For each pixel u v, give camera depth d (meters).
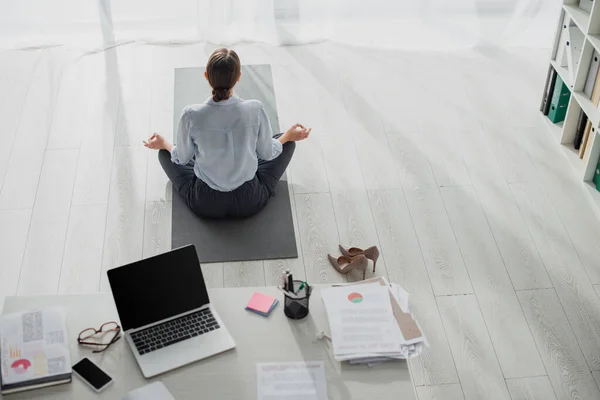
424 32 5.31
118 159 4.23
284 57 5.15
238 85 4.83
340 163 4.26
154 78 4.89
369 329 2.44
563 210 4.02
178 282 2.50
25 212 3.88
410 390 2.30
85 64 4.99
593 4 3.87
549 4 5.19
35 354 2.33
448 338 3.32
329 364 2.36
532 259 3.72
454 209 3.99
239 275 3.59
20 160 4.20
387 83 4.93
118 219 3.86
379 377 2.33
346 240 3.79
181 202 3.95
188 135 3.57
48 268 3.59
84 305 2.53
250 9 5.18
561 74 4.32
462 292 3.54
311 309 2.54
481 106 4.74
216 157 3.61
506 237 3.84
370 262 3.69
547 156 4.37
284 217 3.89
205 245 3.72
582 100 4.14
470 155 4.35
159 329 2.45
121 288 2.43
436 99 4.79
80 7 5.11
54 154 4.24
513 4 5.28
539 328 3.38
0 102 4.62
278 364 2.36
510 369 3.21
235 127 3.54
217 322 2.48
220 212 3.81
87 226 3.81
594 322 3.42
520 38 5.31
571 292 3.56
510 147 4.42
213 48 5.23
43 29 5.13
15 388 2.25
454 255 3.73
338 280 3.58
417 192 4.09
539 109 4.72
